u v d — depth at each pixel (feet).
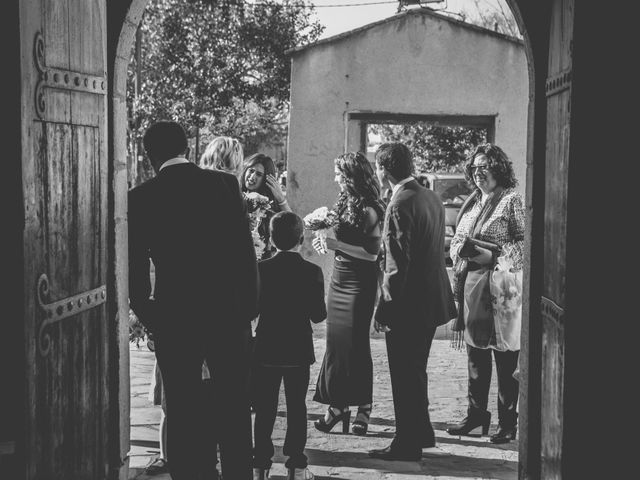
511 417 19.56
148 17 86.63
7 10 9.29
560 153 13.33
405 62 39.55
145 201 14.35
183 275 14.29
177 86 86.94
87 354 12.42
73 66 11.79
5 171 9.40
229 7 88.38
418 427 18.19
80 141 12.10
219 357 14.49
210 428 15.23
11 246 9.51
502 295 19.15
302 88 39.52
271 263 16.63
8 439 10.39
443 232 18.54
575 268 11.51
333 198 39.63
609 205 11.43
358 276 19.95
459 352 30.45
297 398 16.61
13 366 9.92
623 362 11.50
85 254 12.31
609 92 11.36
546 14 14.82
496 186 19.65
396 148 18.26
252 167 21.91
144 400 23.03
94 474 12.80
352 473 17.35
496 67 39.73
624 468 11.52
